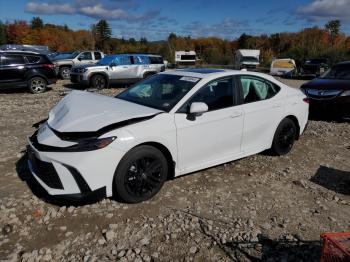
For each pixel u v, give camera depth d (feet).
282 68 98.73
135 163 12.97
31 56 46.24
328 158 19.76
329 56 145.48
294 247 11.20
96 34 279.49
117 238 11.34
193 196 14.32
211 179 16.03
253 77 17.67
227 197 14.39
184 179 15.87
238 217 12.87
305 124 20.44
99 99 15.60
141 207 13.20
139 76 55.31
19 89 50.55
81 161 11.88
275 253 10.91
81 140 12.21
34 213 12.53
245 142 17.07
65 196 12.06
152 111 13.99
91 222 12.14
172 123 13.91
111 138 12.30
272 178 16.51
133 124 13.05
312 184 16.06
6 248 10.68
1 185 14.71
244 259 10.61
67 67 69.46
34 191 14.20
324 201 14.40
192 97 14.87
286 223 12.58
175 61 176.14
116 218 12.41
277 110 18.24
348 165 18.78
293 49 171.83
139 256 10.53
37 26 270.05
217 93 15.88
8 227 11.65
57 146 12.23
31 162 13.64
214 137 15.44
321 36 257.34
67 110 14.26
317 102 28.91
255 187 15.46
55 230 11.64
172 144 13.94
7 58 44.47
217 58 200.95
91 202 13.10
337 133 25.31
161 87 16.16
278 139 18.89
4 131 23.62
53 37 250.37
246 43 286.05
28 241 11.05
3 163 17.19
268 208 13.64
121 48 263.90
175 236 11.54
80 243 11.05
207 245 11.18
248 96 17.21
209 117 15.11
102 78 52.90
